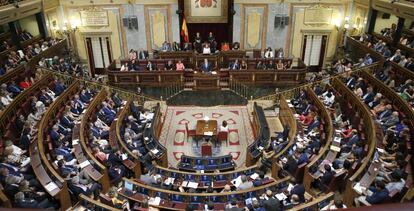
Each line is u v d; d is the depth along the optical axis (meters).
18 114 10.92
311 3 18.45
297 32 19.17
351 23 18.84
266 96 16.34
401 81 13.11
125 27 19.03
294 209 7.07
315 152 9.94
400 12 14.52
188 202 7.95
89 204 7.41
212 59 17.92
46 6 17.30
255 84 17.03
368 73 13.66
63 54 18.25
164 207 7.75
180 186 8.92
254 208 7.48
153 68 17.47
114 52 19.72
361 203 7.26
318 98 12.76
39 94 12.80
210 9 18.48
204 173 9.38
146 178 8.94
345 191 7.85
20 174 8.24
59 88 13.97
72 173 8.63
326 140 10.50
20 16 15.10
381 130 10.20
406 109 10.59
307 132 11.53
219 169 10.36
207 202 7.85
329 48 19.56
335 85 13.91
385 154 9.15
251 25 18.98
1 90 11.76
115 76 16.88
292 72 16.75
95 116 12.06
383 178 7.95
